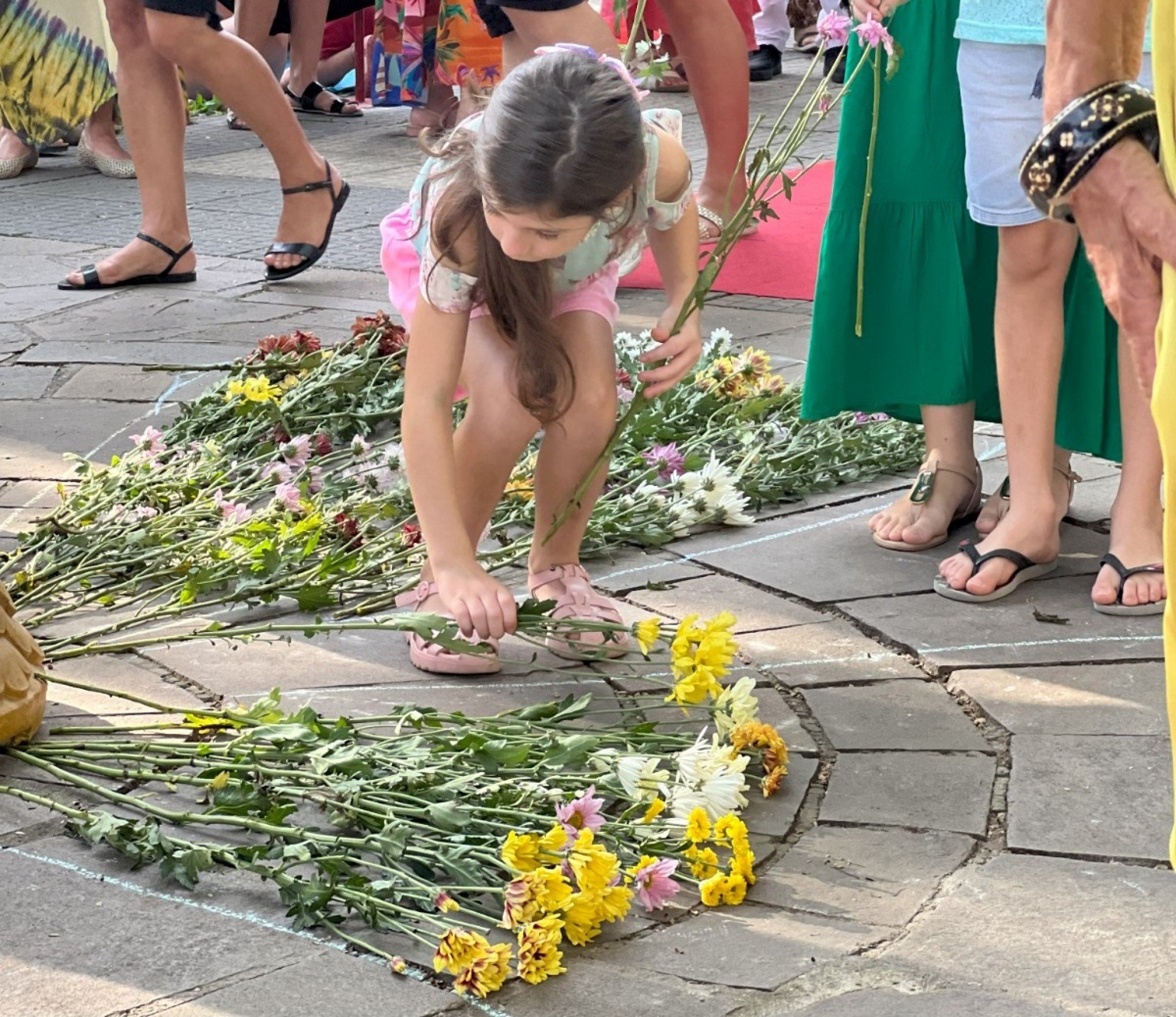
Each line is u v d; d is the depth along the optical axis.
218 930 1.87
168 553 2.98
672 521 3.28
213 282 5.50
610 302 2.72
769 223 6.24
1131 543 2.93
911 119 3.15
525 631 2.52
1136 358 1.43
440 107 8.38
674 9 5.25
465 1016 1.71
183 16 5.05
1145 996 1.74
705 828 1.93
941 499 3.29
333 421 3.85
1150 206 1.38
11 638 2.29
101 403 4.09
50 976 1.77
